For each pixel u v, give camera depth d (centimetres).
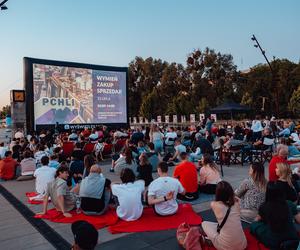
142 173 760
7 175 1095
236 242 400
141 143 1215
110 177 1066
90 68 2353
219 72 5572
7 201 795
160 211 595
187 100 5353
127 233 526
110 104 2467
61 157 1099
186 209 635
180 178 709
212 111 2402
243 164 1224
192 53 5738
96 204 611
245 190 547
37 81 2100
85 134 1822
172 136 1535
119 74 2514
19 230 570
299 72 5353
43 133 1845
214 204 416
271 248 412
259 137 1454
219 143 1216
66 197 639
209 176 759
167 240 492
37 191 780
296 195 529
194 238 432
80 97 2300
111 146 1516
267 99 5291
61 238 524
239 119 4988
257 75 5644
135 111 6275
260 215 426
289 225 405
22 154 1240
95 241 240
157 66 6312
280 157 686
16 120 1933
